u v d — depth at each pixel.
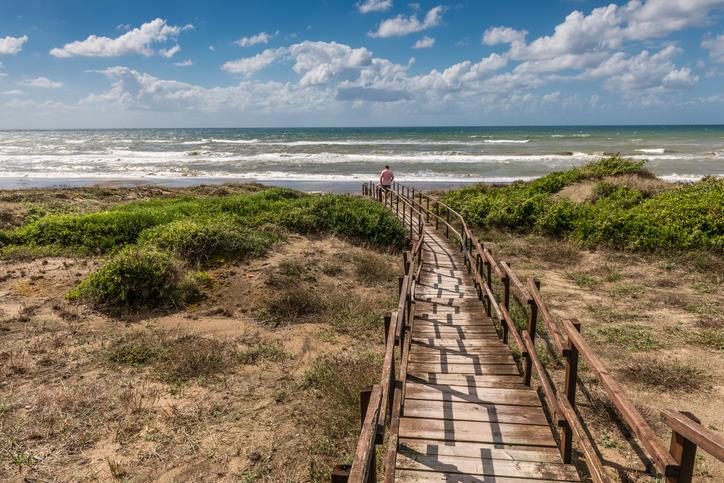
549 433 4.70
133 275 8.60
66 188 25.70
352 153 61.28
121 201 23.08
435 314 8.41
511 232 16.30
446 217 19.25
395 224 14.85
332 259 11.73
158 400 5.69
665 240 12.34
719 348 7.11
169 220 14.18
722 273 10.60
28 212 17.14
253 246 11.12
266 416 5.46
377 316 8.63
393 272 11.37
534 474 4.06
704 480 4.45
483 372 6.07
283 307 8.63
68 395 5.63
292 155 59.28
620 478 4.45
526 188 21.95
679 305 8.96
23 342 7.00
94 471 4.48
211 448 4.87
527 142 76.94
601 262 12.14
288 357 6.97
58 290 9.06
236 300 8.98
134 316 8.23
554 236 15.17
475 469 4.14
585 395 5.90
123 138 119.00
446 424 4.88
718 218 12.64
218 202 17.12
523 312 8.79
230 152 65.31
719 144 68.19
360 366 6.47
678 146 64.75
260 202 17.36
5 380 5.96
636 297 9.53
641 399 5.81
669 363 6.65
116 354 6.71
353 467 2.44
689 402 5.73
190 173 43.09
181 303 8.71
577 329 4.35
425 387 5.67
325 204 15.55
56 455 4.66
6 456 4.59
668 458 2.58
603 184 19.45
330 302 9.11
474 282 10.41
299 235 13.49
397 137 100.88
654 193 18.06
